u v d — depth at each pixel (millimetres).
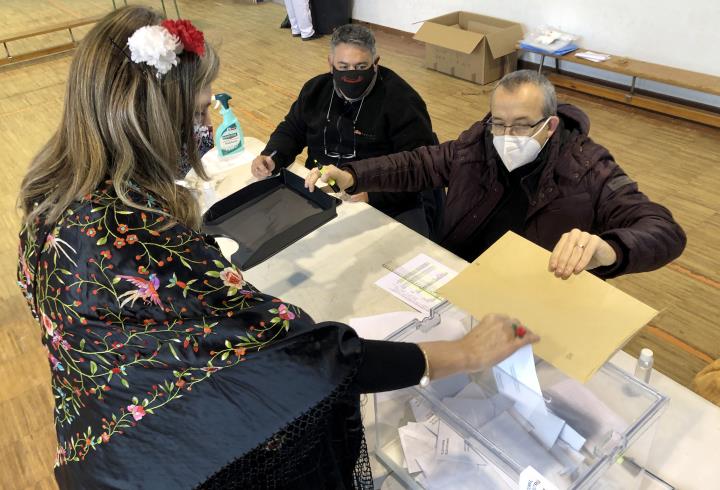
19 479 1933
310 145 2293
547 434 913
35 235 843
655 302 2406
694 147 3410
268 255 1409
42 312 833
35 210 847
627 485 952
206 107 912
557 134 1495
